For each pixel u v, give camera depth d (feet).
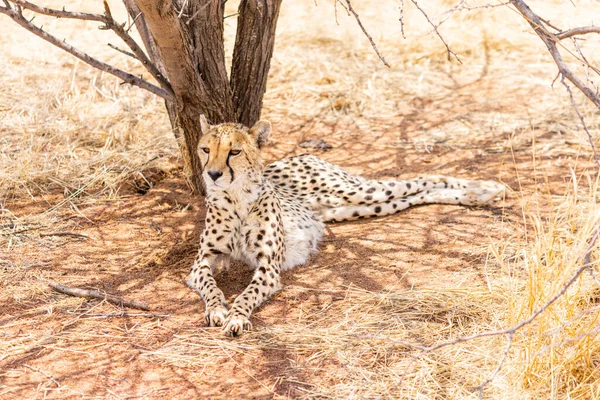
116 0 48.03
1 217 28.25
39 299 22.66
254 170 23.88
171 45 23.56
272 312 21.94
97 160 32.76
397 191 28.50
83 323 21.34
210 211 24.07
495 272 23.17
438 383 18.04
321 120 38.09
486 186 28.63
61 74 40.65
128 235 27.30
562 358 17.60
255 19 27.91
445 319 20.94
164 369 19.11
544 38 16.29
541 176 30.50
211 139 23.03
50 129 35.09
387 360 19.16
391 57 44.16
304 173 28.73
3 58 41.75
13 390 18.13
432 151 34.30
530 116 37.01
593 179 29.55
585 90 15.38
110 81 40.29
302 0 50.14
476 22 46.39
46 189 30.71
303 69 42.80
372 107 39.27
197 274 23.27
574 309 18.89
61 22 46.24
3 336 20.54
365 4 49.55
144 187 31.50
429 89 40.88
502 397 17.37
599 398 16.78
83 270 24.61
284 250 24.81
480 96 39.68
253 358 19.52
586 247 17.99
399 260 24.64
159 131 35.58
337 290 22.95
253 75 28.94
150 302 22.67
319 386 18.21
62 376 18.76
